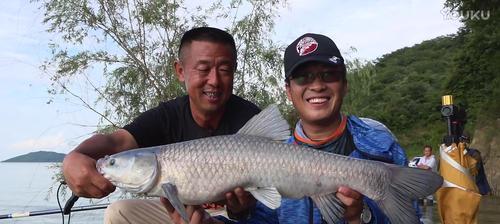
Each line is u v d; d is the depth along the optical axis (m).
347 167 1.02
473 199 1.59
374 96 18.55
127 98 3.86
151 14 3.84
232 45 1.51
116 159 1.03
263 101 3.84
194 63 1.48
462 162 1.62
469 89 11.02
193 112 1.55
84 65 3.75
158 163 1.01
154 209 1.63
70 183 1.06
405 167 1.03
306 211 1.17
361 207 1.05
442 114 1.72
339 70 1.16
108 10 3.85
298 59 1.15
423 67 20.28
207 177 1.00
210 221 1.12
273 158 1.01
